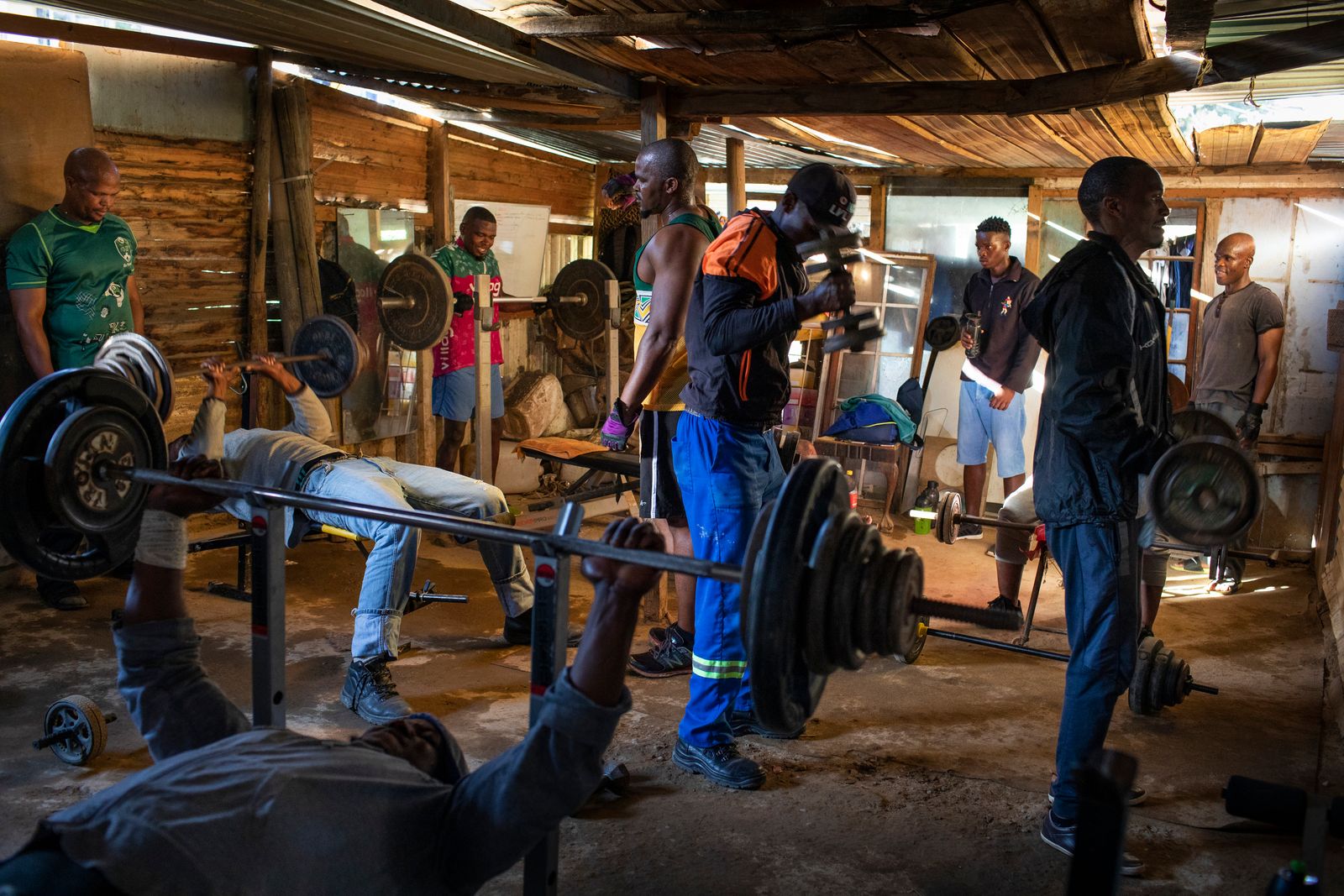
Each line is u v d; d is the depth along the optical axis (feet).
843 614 5.76
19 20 16.80
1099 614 9.75
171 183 19.66
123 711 12.87
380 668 13.03
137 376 11.14
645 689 14.23
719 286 10.51
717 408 11.14
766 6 13.00
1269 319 20.33
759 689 5.74
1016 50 13.52
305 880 5.11
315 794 5.24
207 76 20.08
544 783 5.36
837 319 9.55
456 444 23.80
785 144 24.76
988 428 23.18
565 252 31.17
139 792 4.98
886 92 16.03
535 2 13.46
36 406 8.06
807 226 10.73
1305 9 12.45
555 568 6.31
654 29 13.66
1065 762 10.08
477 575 19.61
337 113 22.27
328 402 22.72
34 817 10.27
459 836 5.51
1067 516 9.77
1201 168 23.99
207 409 12.15
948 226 27.45
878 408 24.08
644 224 17.70
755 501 11.38
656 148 12.49
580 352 30.42
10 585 17.54
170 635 6.66
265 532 7.14
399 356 24.72
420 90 20.22
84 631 15.62
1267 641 17.16
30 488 8.14
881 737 12.86
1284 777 12.01
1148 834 10.64
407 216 24.56
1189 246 24.82
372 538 13.32
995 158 24.03
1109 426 9.32
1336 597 16.94
